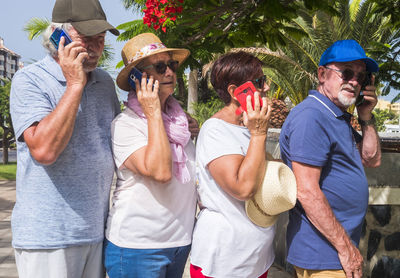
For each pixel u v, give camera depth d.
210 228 1.94
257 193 1.88
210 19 4.16
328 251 2.01
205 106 17.64
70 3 1.85
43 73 1.89
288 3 3.63
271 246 2.05
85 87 1.98
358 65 2.09
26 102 1.82
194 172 2.15
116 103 2.18
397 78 4.20
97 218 1.98
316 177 1.96
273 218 1.97
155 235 1.97
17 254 1.94
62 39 1.79
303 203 1.97
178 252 2.06
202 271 1.94
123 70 1.95
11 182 14.96
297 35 4.81
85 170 1.93
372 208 3.01
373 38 10.28
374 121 2.58
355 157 2.10
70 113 1.74
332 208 2.05
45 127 1.72
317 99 2.06
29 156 1.87
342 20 10.40
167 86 2.03
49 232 1.85
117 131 1.99
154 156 1.84
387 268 3.06
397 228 3.07
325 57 2.13
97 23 1.85
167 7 3.44
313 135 1.95
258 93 1.80
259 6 3.60
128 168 1.97
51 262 1.88
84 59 1.89
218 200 1.93
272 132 3.84
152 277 1.98
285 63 11.77
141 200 1.96
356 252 1.98
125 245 1.96
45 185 1.86
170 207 1.99
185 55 2.22
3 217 7.14
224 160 1.84
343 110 2.17
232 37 4.51
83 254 1.96
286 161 2.13
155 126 1.87
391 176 3.00
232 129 1.93
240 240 1.91
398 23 4.59
